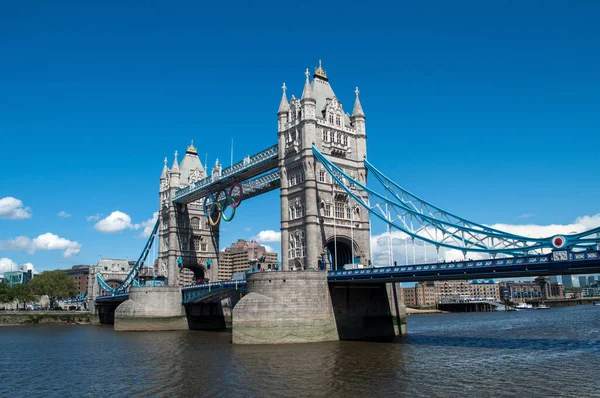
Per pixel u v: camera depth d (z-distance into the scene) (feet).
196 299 360.69
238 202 350.84
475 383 138.00
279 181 316.60
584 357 182.50
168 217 420.36
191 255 418.10
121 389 143.54
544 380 141.08
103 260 573.33
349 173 296.30
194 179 423.64
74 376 167.12
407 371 155.43
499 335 284.61
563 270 168.96
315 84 305.32
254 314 231.50
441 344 224.12
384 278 220.64
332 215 282.77
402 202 242.58
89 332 355.77
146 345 252.21
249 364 173.78
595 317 501.15
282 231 286.87
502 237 196.03
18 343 279.49
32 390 147.23
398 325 278.05
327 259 277.03
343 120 301.63
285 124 299.79
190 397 130.11
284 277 234.99
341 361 174.91
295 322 230.89
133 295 370.12
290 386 138.10
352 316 254.47
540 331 320.29
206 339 277.64
